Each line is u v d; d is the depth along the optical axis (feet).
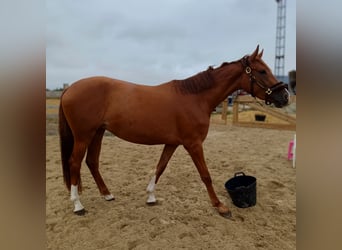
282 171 12.87
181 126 8.21
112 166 13.80
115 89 8.30
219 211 8.46
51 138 20.47
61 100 8.33
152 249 6.59
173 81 8.71
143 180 11.75
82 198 9.75
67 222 7.88
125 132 8.30
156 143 8.53
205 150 17.33
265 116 31.14
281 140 20.62
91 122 8.18
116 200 9.60
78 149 8.32
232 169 13.23
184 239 7.04
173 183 11.37
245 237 7.22
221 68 8.72
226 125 29.07
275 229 7.67
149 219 8.11
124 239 7.00
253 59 8.45
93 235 7.18
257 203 9.33
